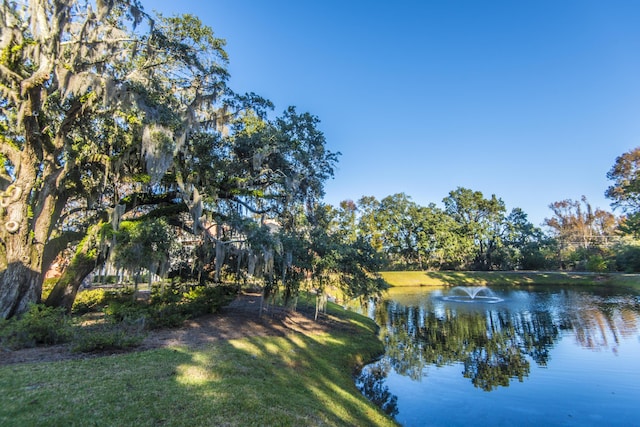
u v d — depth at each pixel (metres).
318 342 11.42
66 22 8.92
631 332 15.85
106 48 9.95
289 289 14.57
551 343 14.32
